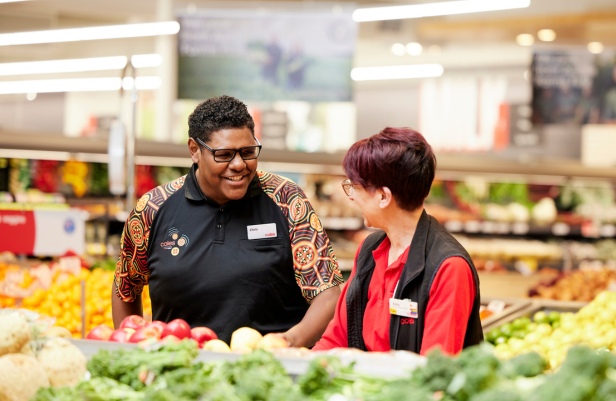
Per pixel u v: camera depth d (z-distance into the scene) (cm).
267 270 290
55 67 1003
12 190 691
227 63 721
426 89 1177
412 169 245
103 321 432
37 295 439
